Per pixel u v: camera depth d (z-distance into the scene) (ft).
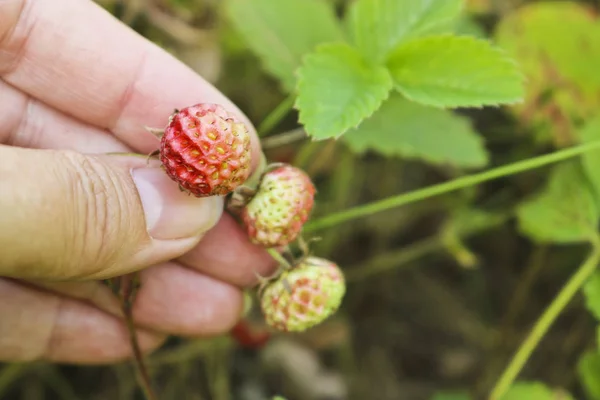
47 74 0.48
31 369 0.66
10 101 0.49
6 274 0.42
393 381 0.71
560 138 0.62
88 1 0.48
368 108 0.48
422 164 0.71
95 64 0.48
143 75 0.49
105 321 0.55
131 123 0.50
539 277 0.71
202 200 0.47
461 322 0.72
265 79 0.70
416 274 0.73
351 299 0.72
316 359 0.70
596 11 0.67
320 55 0.50
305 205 0.48
